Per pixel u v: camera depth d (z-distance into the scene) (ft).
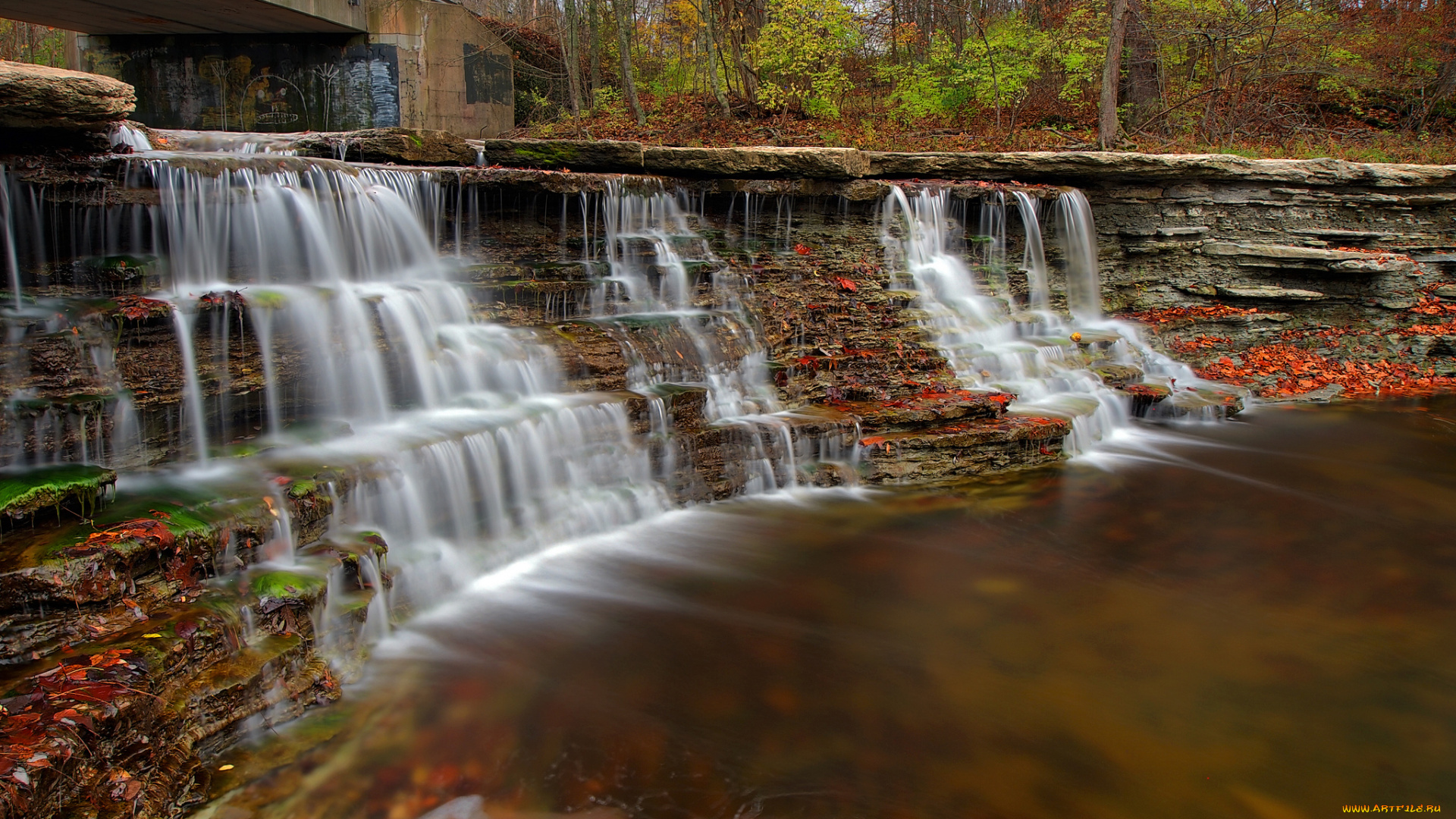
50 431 19.93
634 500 28.55
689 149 39.17
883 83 75.31
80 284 23.58
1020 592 25.53
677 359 32.73
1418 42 71.36
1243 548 28.94
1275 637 23.36
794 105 69.41
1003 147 63.46
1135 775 17.70
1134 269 52.34
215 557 18.70
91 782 13.84
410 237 30.99
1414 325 51.01
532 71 73.05
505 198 33.94
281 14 51.19
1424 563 28.02
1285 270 51.26
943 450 33.91
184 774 15.40
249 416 24.02
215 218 25.84
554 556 26.00
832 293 39.60
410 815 15.78
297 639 18.28
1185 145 64.13
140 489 20.42
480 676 19.94
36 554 16.48
